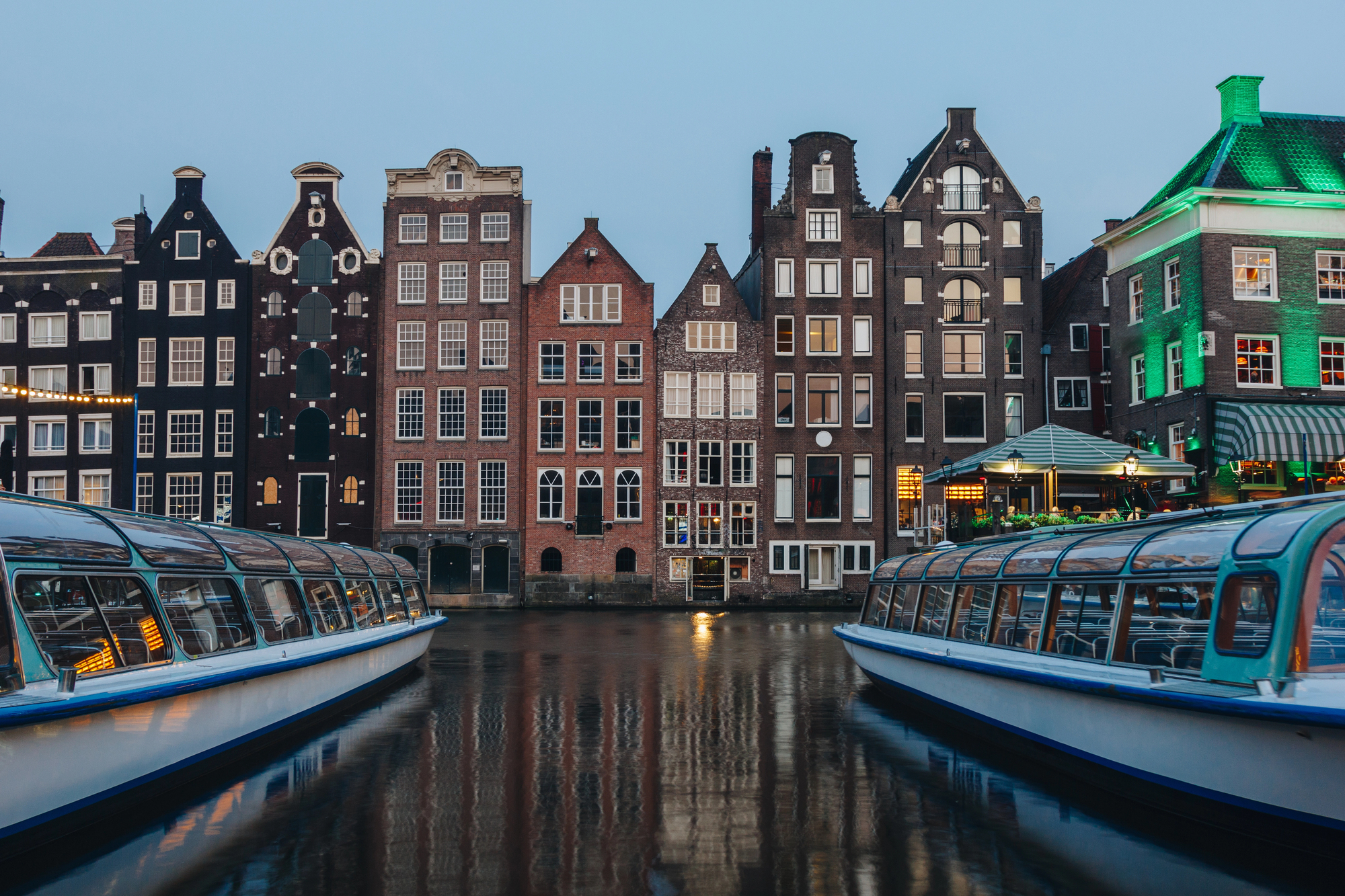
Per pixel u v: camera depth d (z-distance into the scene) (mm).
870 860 6969
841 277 39469
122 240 43094
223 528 11875
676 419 39500
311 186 40125
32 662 7320
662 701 13789
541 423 39656
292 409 39500
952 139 39562
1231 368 28047
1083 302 39250
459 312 39906
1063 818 7938
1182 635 8078
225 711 9523
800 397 39312
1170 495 27891
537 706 13391
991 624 11461
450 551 39344
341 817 8031
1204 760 7230
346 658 12852
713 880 6566
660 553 39125
